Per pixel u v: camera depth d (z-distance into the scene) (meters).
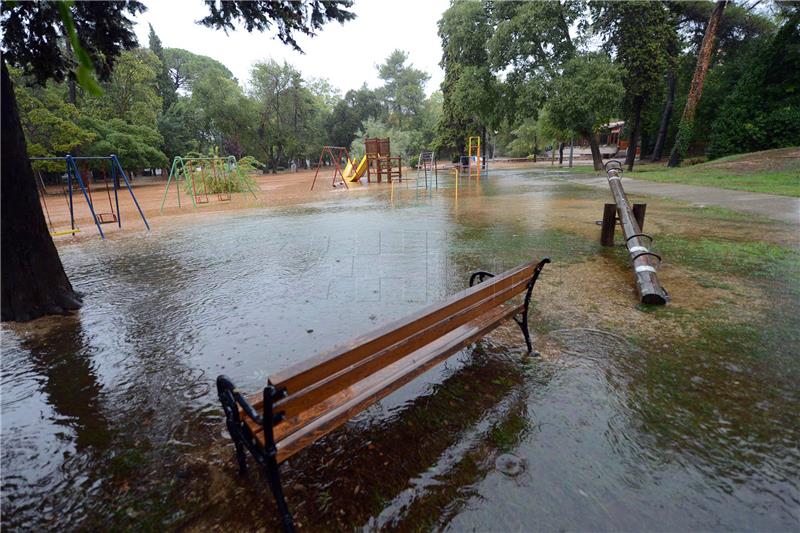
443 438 2.55
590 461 2.32
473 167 34.31
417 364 2.60
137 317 4.80
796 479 2.16
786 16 21.69
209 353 3.83
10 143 4.64
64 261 7.87
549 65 23.53
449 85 37.81
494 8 24.97
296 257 7.27
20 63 5.82
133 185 40.12
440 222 10.26
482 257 6.76
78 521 2.09
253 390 3.17
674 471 2.23
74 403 3.13
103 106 36.28
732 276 5.42
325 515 2.05
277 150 60.06
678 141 24.44
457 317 2.72
